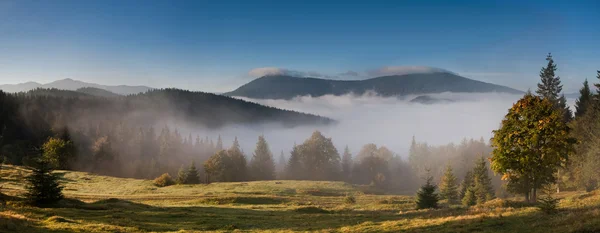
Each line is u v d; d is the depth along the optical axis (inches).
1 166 3240.7
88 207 1636.3
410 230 1063.6
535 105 1534.2
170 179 3513.8
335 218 1621.6
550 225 857.5
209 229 1350.9
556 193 2319.1
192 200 2402.8
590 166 1995.6
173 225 1395.2
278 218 1676.9
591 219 802.8
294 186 3486.7
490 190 3090.6
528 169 1545.3
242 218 1652.3
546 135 1502.2
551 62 3922.2
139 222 1393.9
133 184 3287.4
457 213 1362.0
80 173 3681.1
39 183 1573.6
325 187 3543.3
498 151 1615.4
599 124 2118.6
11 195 1768.0
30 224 1110.4
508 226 943.7
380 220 1444.4
